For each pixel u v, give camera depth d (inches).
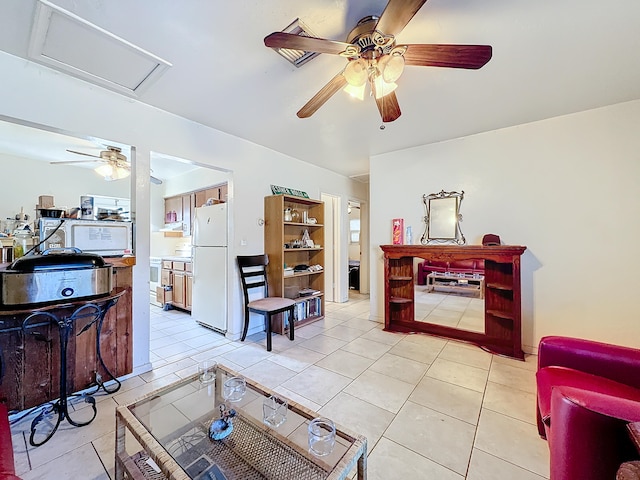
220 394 60.9
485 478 51.1
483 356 104.7
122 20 56.9
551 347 60.8
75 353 77.5
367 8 54.3
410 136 124.3
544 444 59.4
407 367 95.3
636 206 93.9
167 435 48.7
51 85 73.6
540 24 58.7
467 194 124.6
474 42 64.3
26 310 55.3
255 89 83.8
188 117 102.9
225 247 127.7
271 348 112.0
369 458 55.8
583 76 78.6
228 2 52.9
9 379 67.5
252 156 132.2
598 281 99.3
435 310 130.8
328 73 75.8
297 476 40.4
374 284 152.1
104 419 67.9
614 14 55.9
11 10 54.1
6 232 105.5
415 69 74.8
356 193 216.4
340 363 98.5
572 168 103.3
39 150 140.9
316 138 126.3
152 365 97.1
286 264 149.9
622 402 36.8
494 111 100.3
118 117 86.2
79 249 72.9
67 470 52.7
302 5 53.7
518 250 103.0
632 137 94.0
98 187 181.9
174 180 198.5
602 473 35.4
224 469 42.3
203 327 142.3
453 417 68.5
